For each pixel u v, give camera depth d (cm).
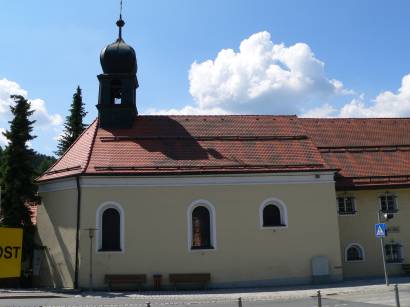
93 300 2016
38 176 2920
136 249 2464
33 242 2744
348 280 2698
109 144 2714
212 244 2534
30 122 2916
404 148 3250
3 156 2839
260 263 2548
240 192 2594
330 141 3250
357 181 2950
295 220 2619
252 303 1853
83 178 2492
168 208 2519
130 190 2511
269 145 2862
